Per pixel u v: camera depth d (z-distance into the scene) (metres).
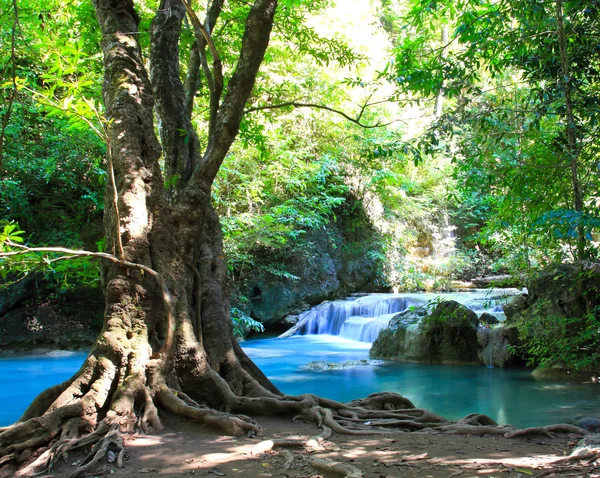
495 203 11.07
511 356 11.90
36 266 5.95
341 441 4.63
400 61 8.17
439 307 12.80
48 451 4.12
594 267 7.72
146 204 5.77
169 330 5.23
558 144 7.24
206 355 5.72
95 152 14.70
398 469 3.77
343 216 21.86
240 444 4.40
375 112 20.44
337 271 21.28
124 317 5.21
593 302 9.73
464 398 8.98
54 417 4.45
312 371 11.83
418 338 13.00
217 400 5.44
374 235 22.58
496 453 4.28
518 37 7.60
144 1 12.77
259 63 6.20
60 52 4.96
